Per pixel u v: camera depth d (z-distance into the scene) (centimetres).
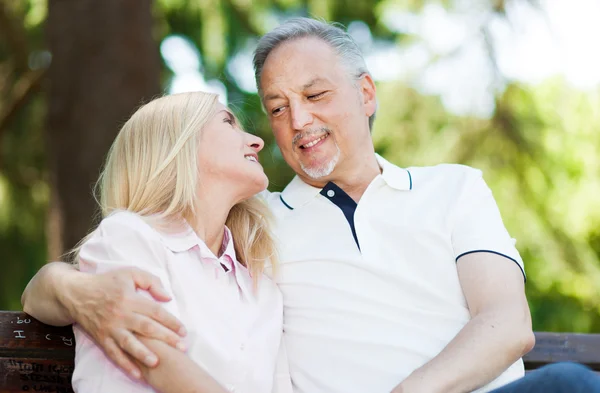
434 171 246
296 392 224
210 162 212
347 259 228
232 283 215
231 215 229
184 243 204
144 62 502
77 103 491
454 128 638
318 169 239
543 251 634
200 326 197
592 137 641
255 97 700
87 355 191
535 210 630
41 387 220
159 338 181
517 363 218
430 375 195
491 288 216
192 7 672
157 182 209
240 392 198
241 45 690
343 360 220
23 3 674
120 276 185
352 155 242
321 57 242
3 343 214
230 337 201
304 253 232
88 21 495
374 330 222
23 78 687
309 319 226
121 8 496
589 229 639
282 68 241
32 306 204
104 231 199
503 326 204
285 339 228
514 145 630
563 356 261
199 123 213
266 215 234
